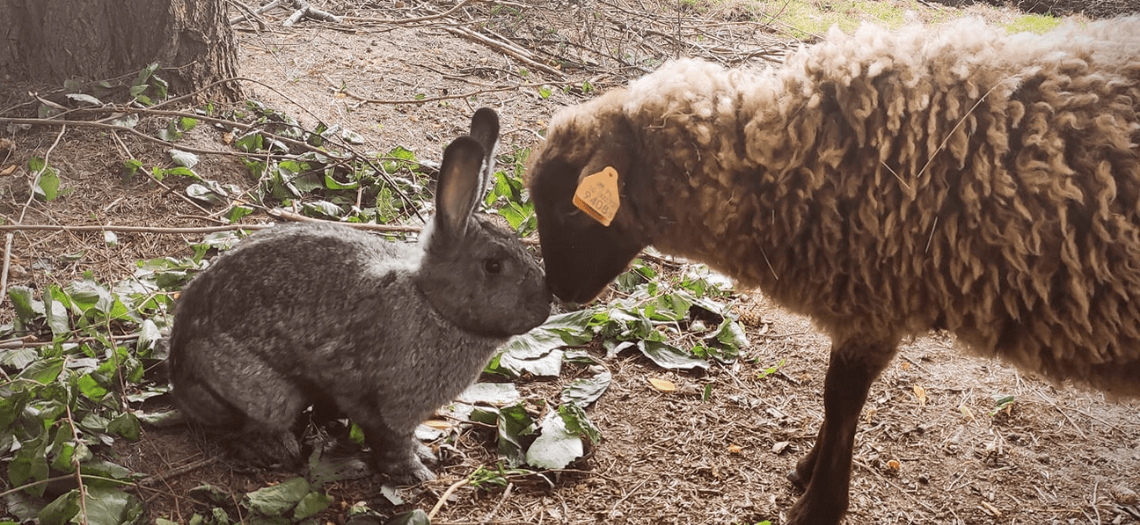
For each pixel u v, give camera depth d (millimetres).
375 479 1265
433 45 2625
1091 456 1438
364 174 1819
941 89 1099
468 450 1343
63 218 1585
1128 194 1044
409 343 1204
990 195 1074
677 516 1276
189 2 1857
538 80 2508
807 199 1133
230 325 1186
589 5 3129
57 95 1784
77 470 1139
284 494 1171
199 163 1756
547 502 1277
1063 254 1057
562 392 1458
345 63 2373
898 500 1340
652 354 1547
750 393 1505
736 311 1693
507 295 1212
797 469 1340
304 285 1197
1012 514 1327
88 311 1380
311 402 1259
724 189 1162
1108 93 1066
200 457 1240
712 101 1185
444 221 1161
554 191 1226
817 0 3914
